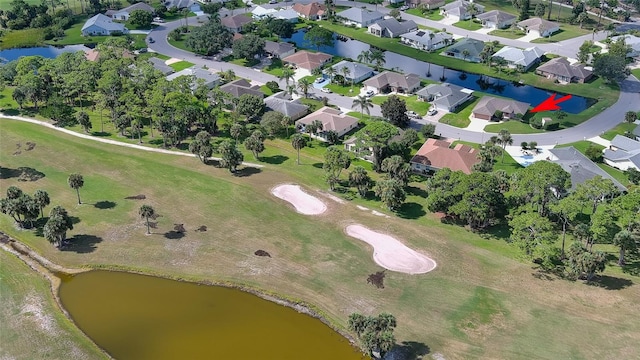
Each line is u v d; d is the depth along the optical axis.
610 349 102.50
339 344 106.38
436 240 136.12
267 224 142.75
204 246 134.50
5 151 178.88
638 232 125.88
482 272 124.75
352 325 102.38
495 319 110.94
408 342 105.75
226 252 132.38
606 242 133.00
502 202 140.75
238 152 166.62
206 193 156.12
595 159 176.25
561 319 110.25
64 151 179.38
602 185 132.00
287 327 110.88
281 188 159.00
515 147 184.88
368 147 170.75
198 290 121.25
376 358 102.00
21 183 161.50
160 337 108.69
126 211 148.12
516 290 118.88
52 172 167.50
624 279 120.88
